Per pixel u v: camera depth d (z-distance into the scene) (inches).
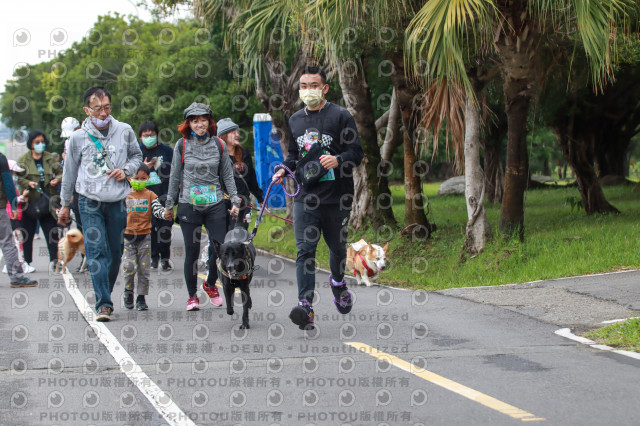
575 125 749.9
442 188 1334.9
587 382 210.8
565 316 311.1
